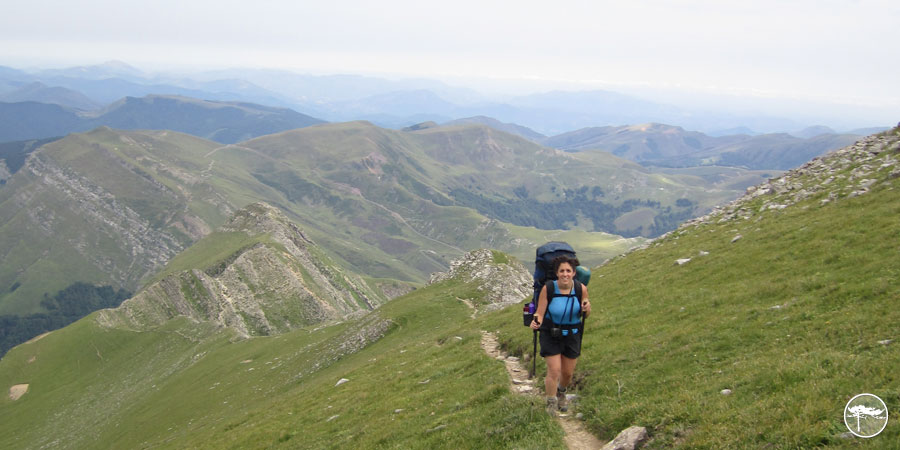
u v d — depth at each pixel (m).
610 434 13.41
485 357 27.11
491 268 81.94
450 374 27.20
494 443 14.15
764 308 19.83
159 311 199.25
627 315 26.56
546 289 14.23
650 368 17.12
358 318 90.44
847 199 32.19
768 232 32.41
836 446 9.02
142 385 123.00
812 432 9.59
